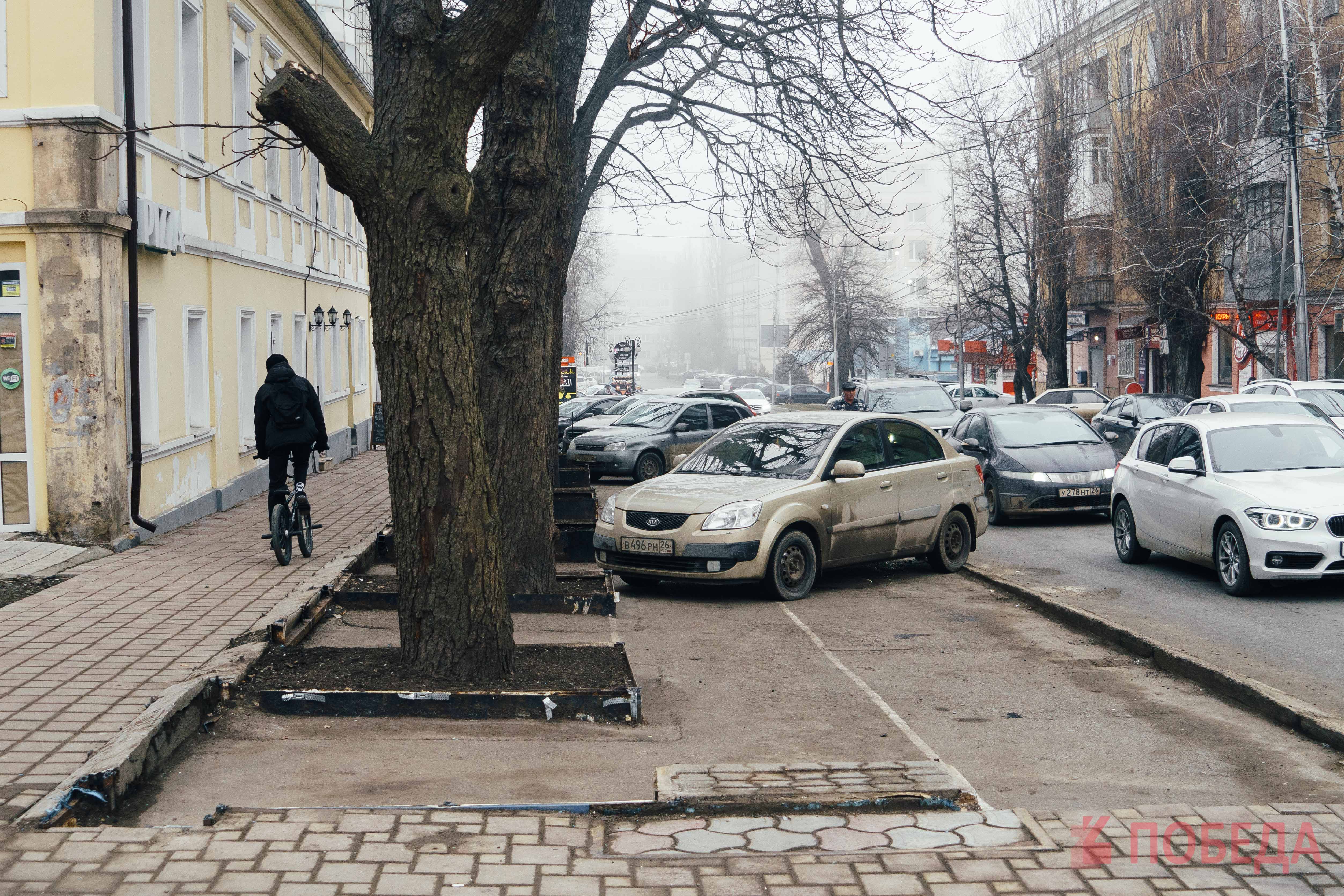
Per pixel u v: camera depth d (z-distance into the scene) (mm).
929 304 85812
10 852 4277
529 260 9773
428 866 4293
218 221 16891
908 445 12812
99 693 6316
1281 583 11812
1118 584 11930
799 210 16125
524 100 9461
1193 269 31156
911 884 4262
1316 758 6043
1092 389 34844
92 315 11977
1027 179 39375
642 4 13234
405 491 6707
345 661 7059
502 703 6418
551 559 10359
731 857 4488
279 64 21188
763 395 69938
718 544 10836
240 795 5113
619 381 64000
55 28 11992
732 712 6855
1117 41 36281
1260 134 29188
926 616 10406
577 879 4246
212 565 11117
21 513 12078
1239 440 12031
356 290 30422
